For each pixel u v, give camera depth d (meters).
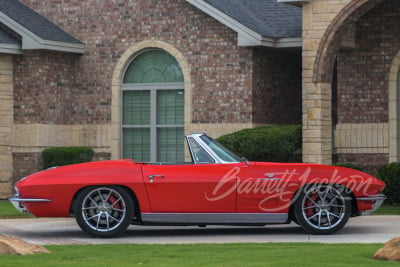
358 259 17.50
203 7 37.22
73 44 39.62
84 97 40.34
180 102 39.12
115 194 22.80
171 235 23.86
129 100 40.00
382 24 35.56
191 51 38.34
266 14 39.34
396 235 22.86
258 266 16.59
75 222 27.55
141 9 39.38
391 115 35.41
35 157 38.78
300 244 20.50
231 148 35.09
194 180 22.70
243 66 37.28
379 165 35.56
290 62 39.94
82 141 40.41
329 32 33.12
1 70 38.75
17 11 39.59
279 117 39.09
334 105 39.62
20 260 17.77
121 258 18.22
